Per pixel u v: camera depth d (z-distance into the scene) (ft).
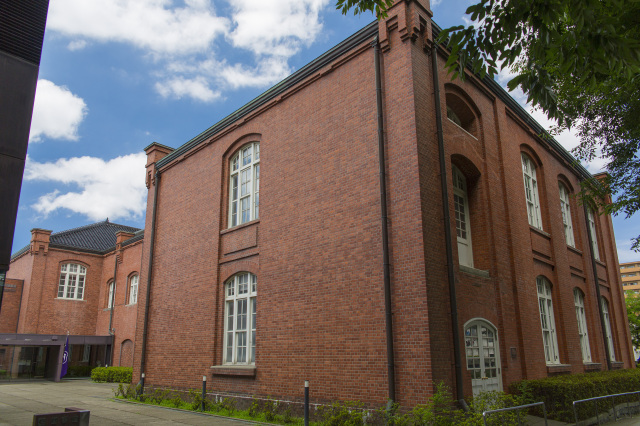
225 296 48.62
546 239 52.19
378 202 34.94
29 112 28.30
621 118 37.63
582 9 16.69
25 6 29.63
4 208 26.43
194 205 56.03
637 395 44.86
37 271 99.25
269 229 44.04
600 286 66.64
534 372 40.63
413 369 30.22
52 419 19.70
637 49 16.94
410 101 34.45
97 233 118.21
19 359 90.33
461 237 40.09
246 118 50.26
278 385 39.14
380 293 33.27
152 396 51.49
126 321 91.86
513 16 18.35
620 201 37.52
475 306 35.65
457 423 27.68
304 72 43.80
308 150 41.98
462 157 39.55
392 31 36.88
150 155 66.33
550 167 57.88
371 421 31.14
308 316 38.01
